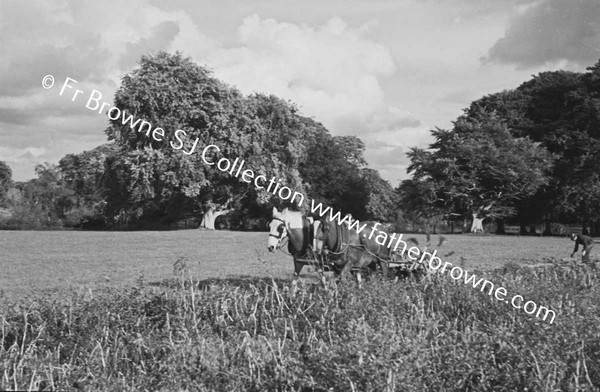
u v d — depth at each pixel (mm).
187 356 8594
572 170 72375
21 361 8484
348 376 7316
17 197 96625
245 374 8234
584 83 75688
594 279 14953
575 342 8750
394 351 7684
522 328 9625
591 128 74750
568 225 82312
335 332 10000
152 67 60625
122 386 8133
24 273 22359
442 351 8562
